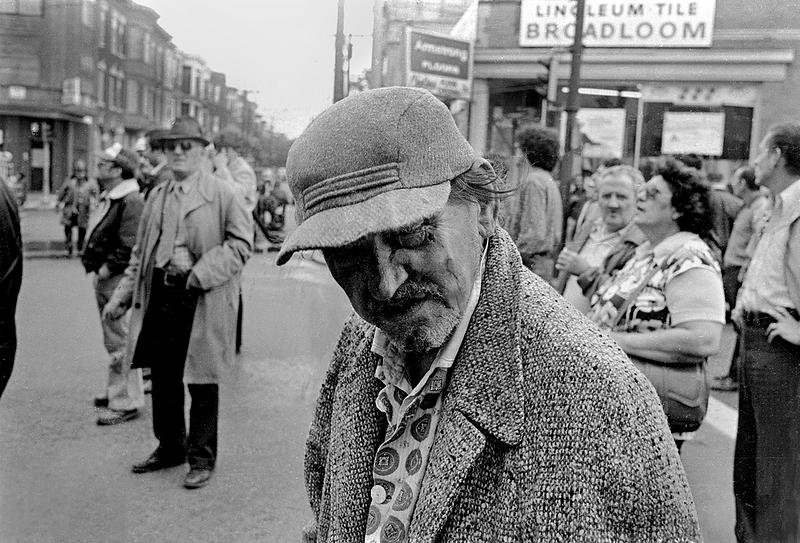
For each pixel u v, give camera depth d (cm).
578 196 585
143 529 315
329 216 80
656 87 920
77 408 473
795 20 887
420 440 96
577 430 83
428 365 95
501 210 101
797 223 252
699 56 905
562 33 915
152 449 409
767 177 268
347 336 117
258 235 441
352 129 81
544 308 91
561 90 931
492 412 86
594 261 316
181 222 348
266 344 615
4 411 461
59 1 917
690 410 220
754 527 257
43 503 331
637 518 81
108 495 347
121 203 443
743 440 264
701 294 219
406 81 795
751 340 260
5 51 993
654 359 220
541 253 370
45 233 1198
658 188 230
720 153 877
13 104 1031
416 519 88
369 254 82
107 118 746
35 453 393
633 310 229
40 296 852
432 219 83
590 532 80
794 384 249
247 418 457
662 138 877
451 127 86
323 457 123
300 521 328
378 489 98
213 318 353
